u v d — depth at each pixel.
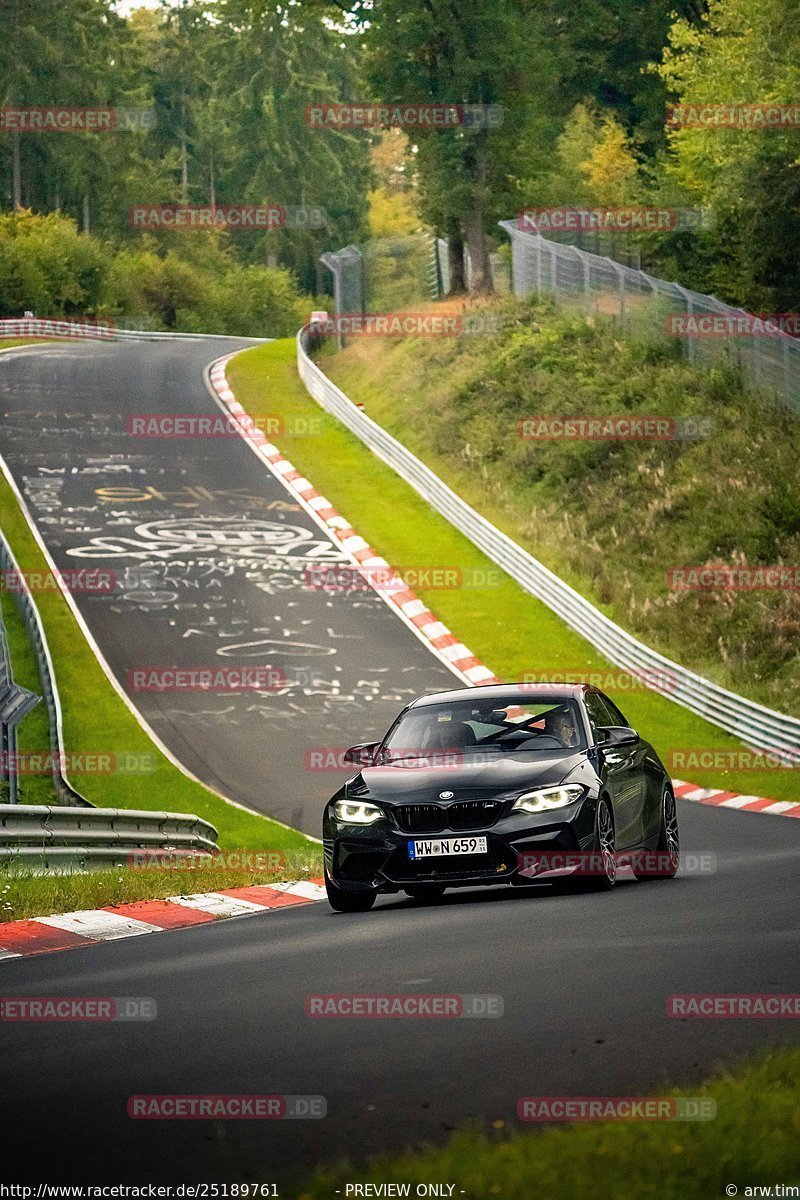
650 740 55.59
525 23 136.12
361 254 135.62
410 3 120.88
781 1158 7.45
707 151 106.56
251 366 126.44
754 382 88.00
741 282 105.12
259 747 52.34
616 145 141.62
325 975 14.91
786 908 18.59
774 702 58.78
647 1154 7.55
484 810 21.11
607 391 94.00
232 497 87.06
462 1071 10.52
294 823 42.06
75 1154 8.78
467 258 138.50
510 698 23.67
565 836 21.06
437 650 64.75
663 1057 10.65
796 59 102.06
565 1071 10.38
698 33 113.94
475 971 14.64
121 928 21.22
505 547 75.81
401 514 85.12
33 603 61.47
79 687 58.81
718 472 80.62
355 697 58.47
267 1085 10.34
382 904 23.17
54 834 26.64
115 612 67.56
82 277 196.12
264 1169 8.34
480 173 126.00
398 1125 9.15
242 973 15.40
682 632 67.94
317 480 90.94
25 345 140.88
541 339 102.81
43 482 88.31
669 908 19.05
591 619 66.44
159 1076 10.77
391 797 21.52
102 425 102.81
